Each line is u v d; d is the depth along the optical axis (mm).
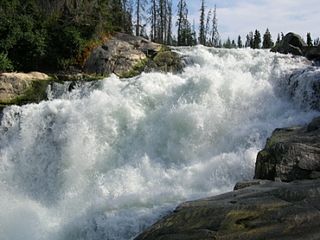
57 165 15125
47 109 16359
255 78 16750
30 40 22938
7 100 19344
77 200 13086
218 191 10797
